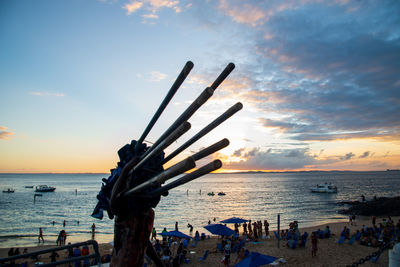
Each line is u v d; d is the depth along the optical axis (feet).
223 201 274.57
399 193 344.69
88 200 278.26
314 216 181.06
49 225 153.38
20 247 100.63
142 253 7.16
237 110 5.68
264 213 193.67
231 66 5.41
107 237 124.16
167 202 266.98
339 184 549.13
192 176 4.57
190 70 5.12
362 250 71.15
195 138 6.42
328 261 63.05
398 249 18.39
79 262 56.59
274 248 74.79
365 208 190.49
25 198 296.30
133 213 7.07
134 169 6.58
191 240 92.89
